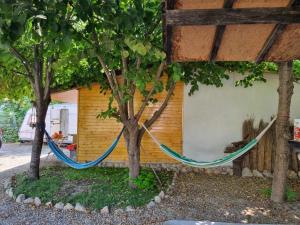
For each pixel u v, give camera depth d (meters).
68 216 4.71
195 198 5.40
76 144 8.52
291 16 2.52
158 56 3.98
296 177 7.02
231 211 4.82
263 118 7.77
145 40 4.03
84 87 7.85
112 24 3.67
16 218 4.64
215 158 7.82
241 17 2.54
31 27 3.14
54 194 5.44
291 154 7.17
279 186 5.31
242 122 7.81
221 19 2.56
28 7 2.76
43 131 6.35
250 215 4.67
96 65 6.57
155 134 7.96
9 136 14.98
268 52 3.62
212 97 7.88
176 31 3.02
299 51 3.56
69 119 12.92
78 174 6.72
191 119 7.91
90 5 3.35
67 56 4.90
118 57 5.03
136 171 5.72
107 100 8.06
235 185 6.30
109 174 6.86
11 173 7.45
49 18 2.95
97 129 8.10
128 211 4.80
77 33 3.62
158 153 7.95
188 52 3.68
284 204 5.17
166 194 5.48
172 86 5.66
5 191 5.87
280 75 5.30
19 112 15.98
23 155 10.37
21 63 6.11
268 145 7.31
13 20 2.60
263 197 5.54
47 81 6.25
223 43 3.39
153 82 4.91
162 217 4.57
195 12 2.57
